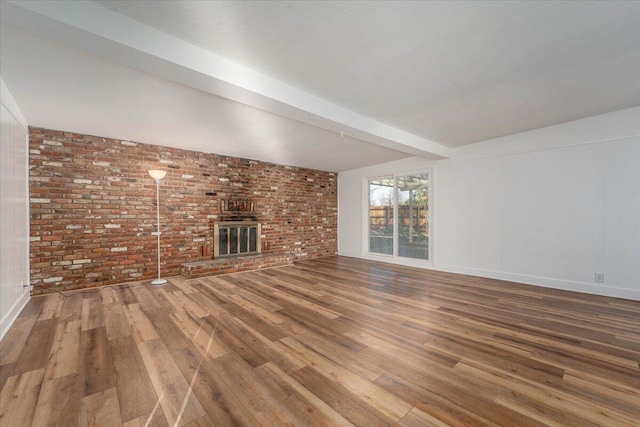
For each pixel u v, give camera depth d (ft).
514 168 14.28
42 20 5.02
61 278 12.35
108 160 13.58
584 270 12.30
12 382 5.73
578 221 12.43
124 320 9.08
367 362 6.58
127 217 14.06
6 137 8.74
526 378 5.96
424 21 5.91
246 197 18.60
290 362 6.56
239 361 6.59
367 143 15.23
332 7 5.49
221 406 5.07
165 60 6.30
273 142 14.80
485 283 14.01
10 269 9.07
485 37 6.46
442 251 17.16
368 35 6.38
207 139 14.10
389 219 20.68
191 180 16.21
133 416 4.80
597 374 6.11
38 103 9.61
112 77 7.93
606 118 11.62
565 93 9.52
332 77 8.30
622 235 11.41
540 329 8.45
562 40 6.59
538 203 13.53
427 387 5.65
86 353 6.93
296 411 4.96
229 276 15.47
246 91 7.85
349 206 23.29
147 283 13.84
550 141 13.05
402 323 8.90
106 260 13.46
